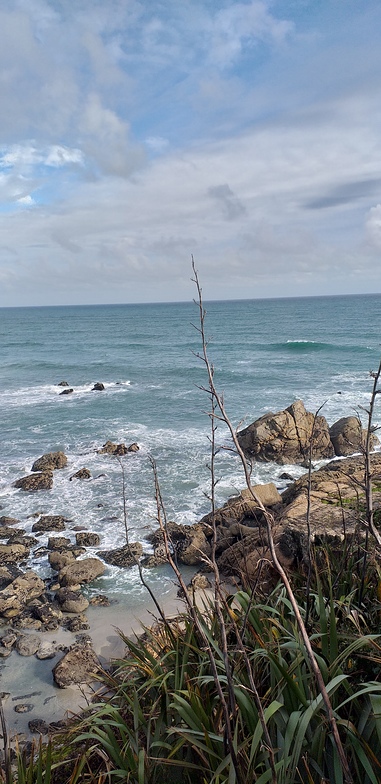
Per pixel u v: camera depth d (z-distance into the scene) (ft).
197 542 37.45
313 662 6.92
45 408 92.63
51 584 35.53
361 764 8.56
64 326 355.56
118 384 118.42
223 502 48.16
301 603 12.31
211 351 178.09
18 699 24.25
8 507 48.98
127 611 31.76
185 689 10.69
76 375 133.39
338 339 204.64
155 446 66.44
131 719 11.55
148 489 52.03
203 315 8.37
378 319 317.01
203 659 10.72
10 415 87.25
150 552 39.27
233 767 7.61
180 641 11.84
